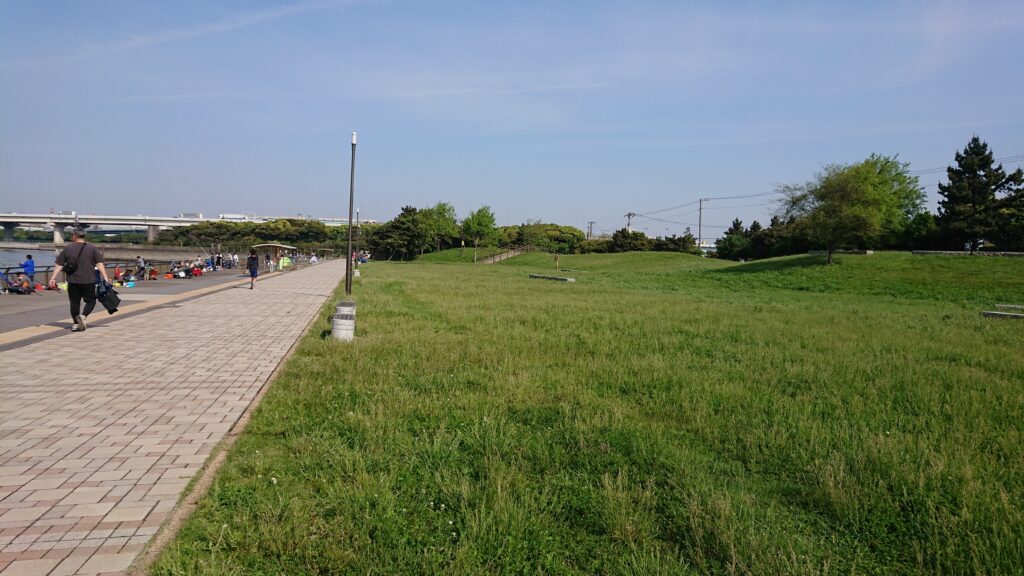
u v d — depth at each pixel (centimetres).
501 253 8306
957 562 342
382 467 452
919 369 893
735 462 500
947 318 1839
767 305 2292
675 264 6022
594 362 914
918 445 524
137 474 426
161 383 707
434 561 326
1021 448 527
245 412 595
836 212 4175
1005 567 333
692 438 557
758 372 869
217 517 366
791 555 340
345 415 588
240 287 2580
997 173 5294
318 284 2970
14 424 531
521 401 664
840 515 399
